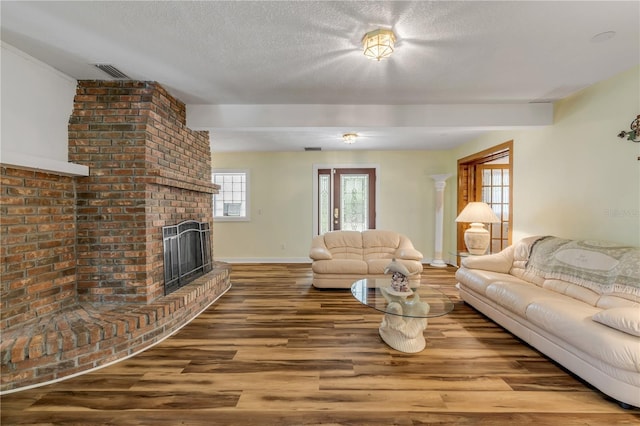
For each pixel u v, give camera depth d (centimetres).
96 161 256
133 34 194
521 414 161
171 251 296
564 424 154
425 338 251
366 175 577
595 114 268
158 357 219
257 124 329
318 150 566
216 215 592
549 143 322
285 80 265
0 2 160
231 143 496
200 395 176
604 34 191
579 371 184
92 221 255
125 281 255
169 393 177
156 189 272
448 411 163
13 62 208
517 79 261
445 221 568
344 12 171
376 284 304
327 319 293
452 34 192
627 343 157
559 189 309
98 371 200
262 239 584
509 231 386
